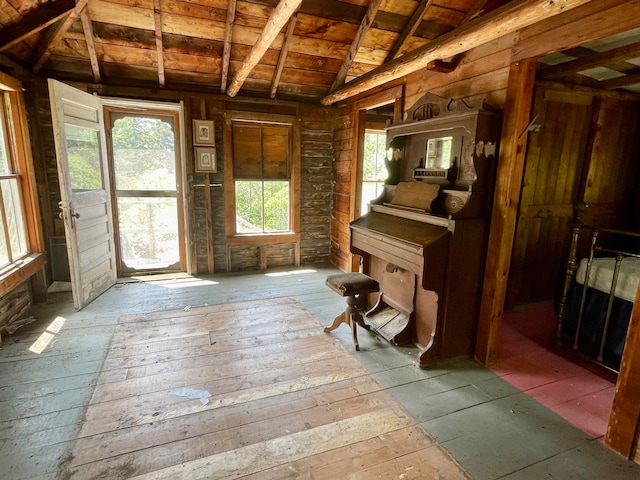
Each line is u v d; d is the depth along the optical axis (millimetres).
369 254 3266
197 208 4383
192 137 4180
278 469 1605
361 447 1745
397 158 3119
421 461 1670
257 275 4516
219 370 2381
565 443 1810
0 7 2482
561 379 2377
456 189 2523
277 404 2053
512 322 3277
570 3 1611
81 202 3311
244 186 4609
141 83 3928
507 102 2256
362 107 4094
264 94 4445
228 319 3178
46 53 3240
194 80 4062
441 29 3492
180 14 3168
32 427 1823
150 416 1926
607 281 2457
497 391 2232
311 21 3350
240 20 3287
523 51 2145
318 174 4902
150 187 4305
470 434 1854
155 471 1580
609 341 2439
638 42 2525
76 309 3271
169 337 2816
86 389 2143
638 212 3883
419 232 2482
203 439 1772
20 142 3232
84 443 1729
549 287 3729
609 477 1610
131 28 3291
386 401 2105
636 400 1655
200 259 4520
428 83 3035
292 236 4863
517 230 3387
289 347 2717
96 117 3609
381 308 3121
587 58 2785
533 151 3252
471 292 2520
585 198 3619
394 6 3229
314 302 3623
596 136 3482
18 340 2707
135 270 4410
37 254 3363
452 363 2553
